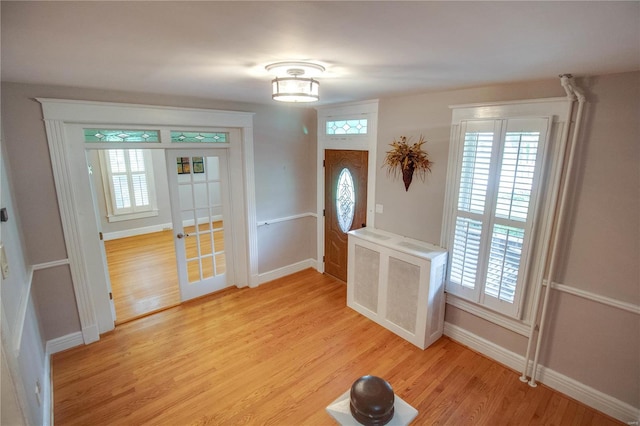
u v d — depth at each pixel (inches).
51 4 41.3
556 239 96.2
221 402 99.3
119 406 97.3
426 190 129.6
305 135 183.0
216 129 152.1
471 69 80.2
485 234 111.3
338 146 167.5
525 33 52.3
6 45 60.2
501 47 60.6
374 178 150.4
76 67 80.3
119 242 251.6
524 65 75.2
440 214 126.0
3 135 101.6
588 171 89.7
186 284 160.2
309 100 94.0
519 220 102.4
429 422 92.6
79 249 121.1
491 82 98.3
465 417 94.3
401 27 50.1
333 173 174.2
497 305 112.2
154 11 44.1
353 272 149.9
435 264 118.6
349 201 168.4
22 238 106.8
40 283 115.0
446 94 117.6
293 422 92.5
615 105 83.6
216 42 59.0
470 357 119.9
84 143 120.1
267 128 166.1
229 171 162.2
